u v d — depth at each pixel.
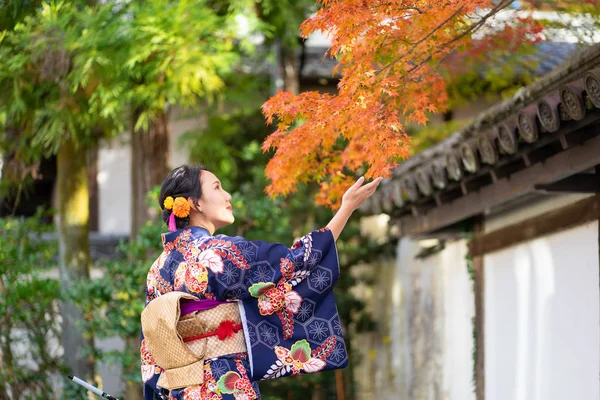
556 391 8.38
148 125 12.35
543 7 7.40
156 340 4.46
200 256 4.46
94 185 17.34
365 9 5.64
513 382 9.24
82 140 12.15
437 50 6.29
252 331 4.40
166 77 10.40
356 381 15.86
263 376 4.38
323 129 5.97
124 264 11.19
